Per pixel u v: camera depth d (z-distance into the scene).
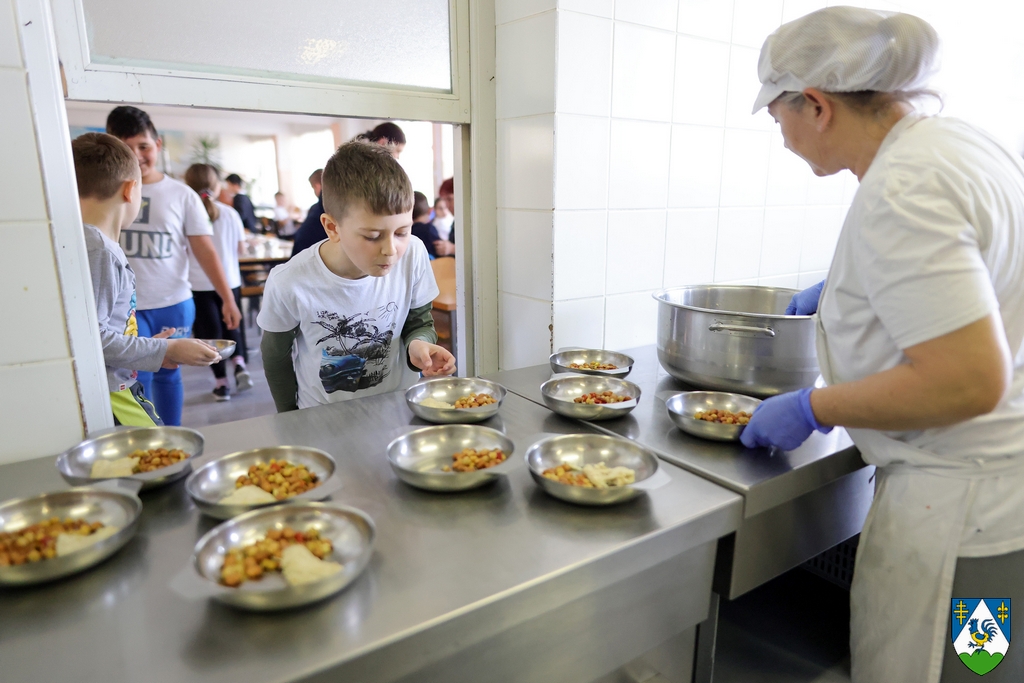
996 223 0.71
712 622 0.95
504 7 1.43
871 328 0.81
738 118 1.69
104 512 0.75
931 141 0.74
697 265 1.71
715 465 0.93
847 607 1.45
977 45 2.17
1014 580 0.87
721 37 1.60
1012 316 0.78
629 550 0.73
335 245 1.30
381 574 0.67
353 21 1.30
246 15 1.18
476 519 0.78
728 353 1.15
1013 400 0.82
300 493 0.79
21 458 0.95
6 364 0.92
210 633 0.58
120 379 1.21
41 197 0.90
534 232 1.45
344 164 1.18
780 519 0.94
